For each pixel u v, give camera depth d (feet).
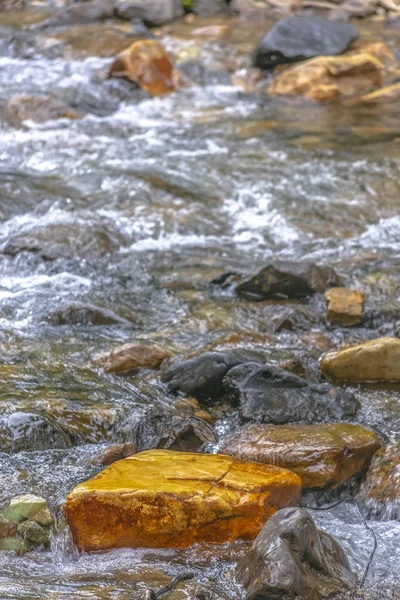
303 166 50.57
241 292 35.37
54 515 21.24
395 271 37.47
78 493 20.74
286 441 24.18
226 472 22.04
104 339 31.48
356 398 27.84
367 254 39.32
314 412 26.58
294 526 18.79
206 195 46.39
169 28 88.02
